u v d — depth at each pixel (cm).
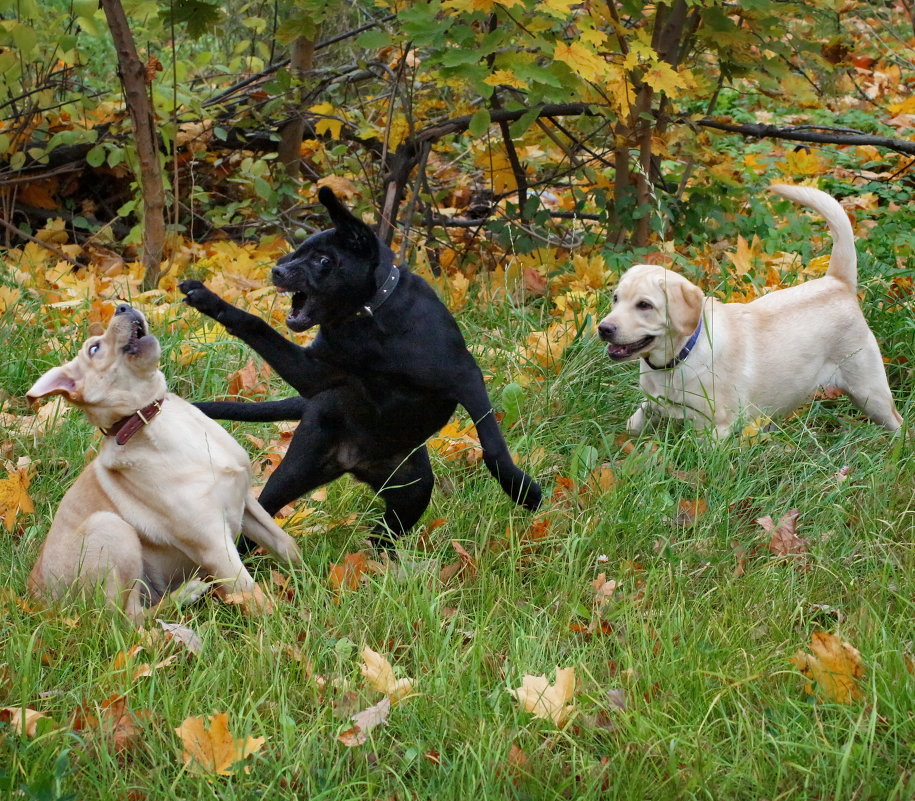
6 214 995
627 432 668
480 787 372
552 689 409
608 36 807
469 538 550
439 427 541
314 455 543
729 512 557
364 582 508
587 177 899
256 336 505
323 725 400
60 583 494
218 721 382
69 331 754
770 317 661
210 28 941
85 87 1028
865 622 452
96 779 376
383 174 942
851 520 550
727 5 858
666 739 386
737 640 446
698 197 894
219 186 1088
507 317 779
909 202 1020
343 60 1109
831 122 1238
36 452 630
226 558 498
